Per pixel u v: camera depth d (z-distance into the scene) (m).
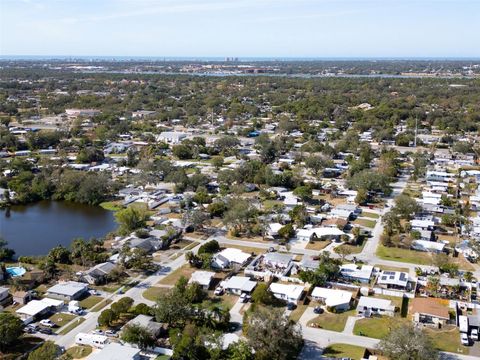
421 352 70.62
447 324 85.94
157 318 83.12
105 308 91.94
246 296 95.38
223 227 137.50
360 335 82.81
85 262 111.31
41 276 102.81
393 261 113.75
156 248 121.06
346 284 101.31
